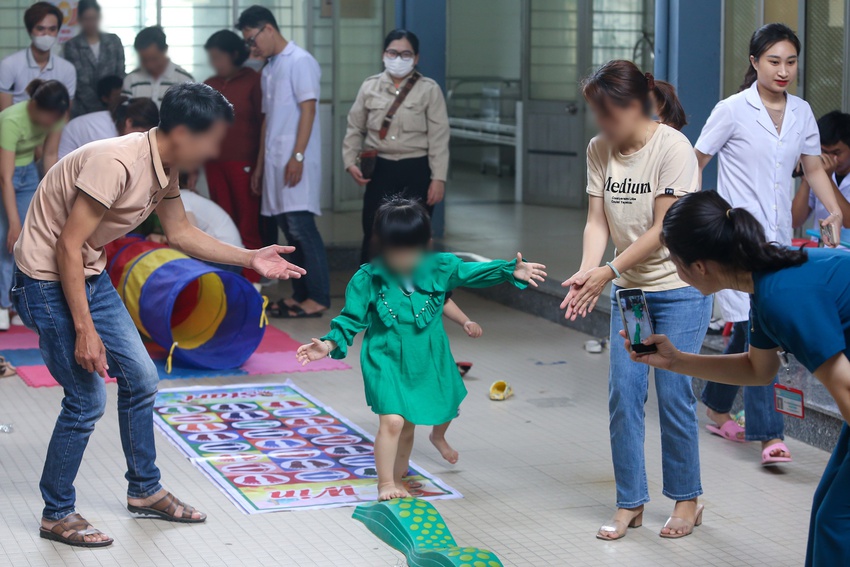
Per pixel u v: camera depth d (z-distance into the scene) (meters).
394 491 4.43
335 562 3.92
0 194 7.23
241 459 5.01
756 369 3.17
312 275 8.20
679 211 2.94
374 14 10.85
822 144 5.69
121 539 4.11
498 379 6.54
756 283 2.88
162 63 8.75
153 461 4.27
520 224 11.43
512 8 15.09
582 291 3.99
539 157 12.88
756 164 5.22
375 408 4.41
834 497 2.93
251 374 6.55
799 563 3.96
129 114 6.55
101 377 4.00
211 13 9.75
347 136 8.12
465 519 4.36
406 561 3.91
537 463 5.04
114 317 4.05
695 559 3.99
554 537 4.19
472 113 15.20
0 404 5.91
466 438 5.41
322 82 10.88
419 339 4.43
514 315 8.41
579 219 11.80
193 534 4.16
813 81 7.20
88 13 8.91
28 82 8.30
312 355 4.28
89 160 3.76
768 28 5.16
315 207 8.17
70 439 4.02
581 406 5.98
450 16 15.09
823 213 5.94
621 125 4.02
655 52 7.41
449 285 4.41
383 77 7.96
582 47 12.35
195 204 7.22
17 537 4.11
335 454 5.09
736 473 4.92
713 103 7.33
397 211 4.36
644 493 4.26
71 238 3.76
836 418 5.11
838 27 6.98
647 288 4.13
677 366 3.30
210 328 6.87
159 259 6.68
